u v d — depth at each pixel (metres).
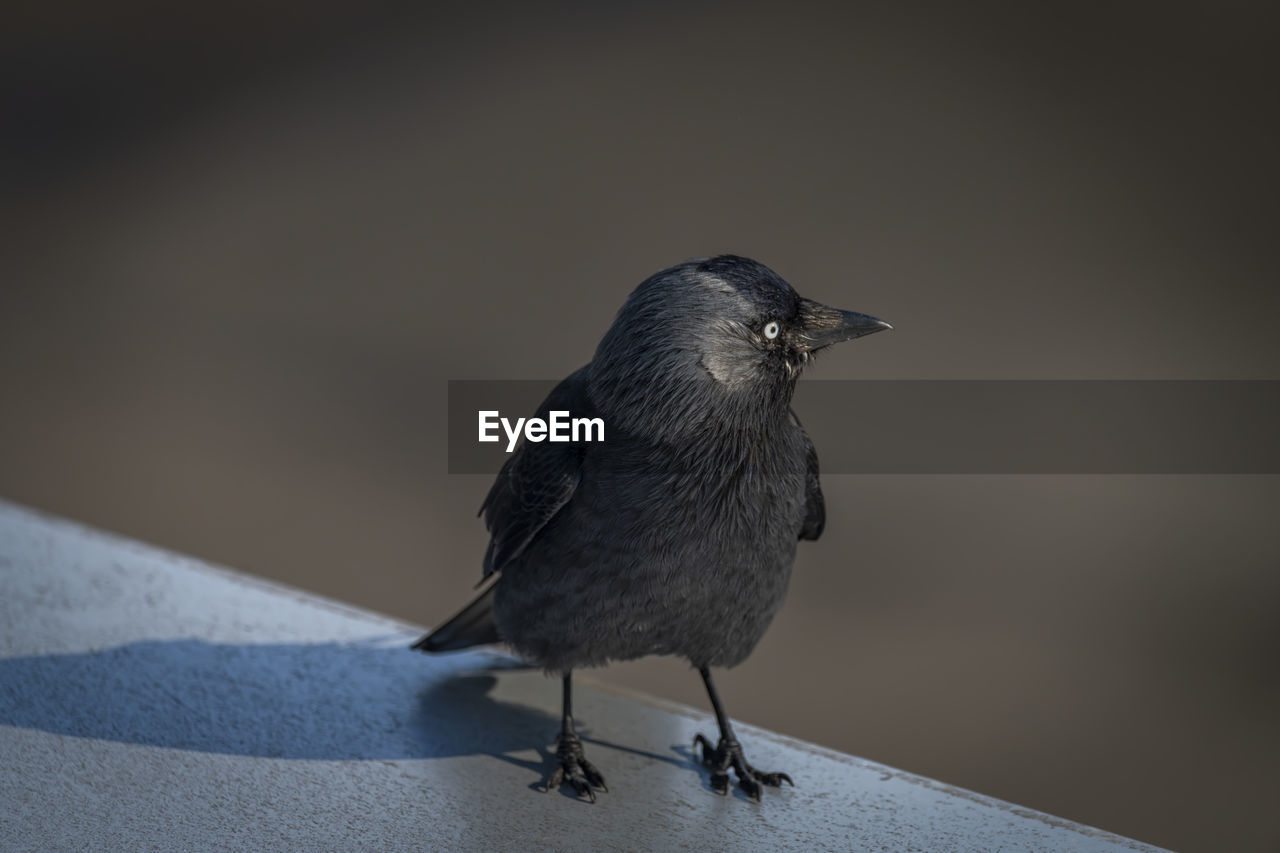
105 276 14.80
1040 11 21.05
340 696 4.53
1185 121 17.36
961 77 18.81
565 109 18.88
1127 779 7.41
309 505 10.24
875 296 13.30
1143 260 14.20
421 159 17.88
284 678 4.62
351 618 5.20
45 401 11.94
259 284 14.57
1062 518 10.23
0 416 11.56
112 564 5.50
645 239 14.98
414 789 3.95
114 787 3.82
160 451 11.02
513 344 12.88
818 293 13.28
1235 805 7.22
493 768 4.12
